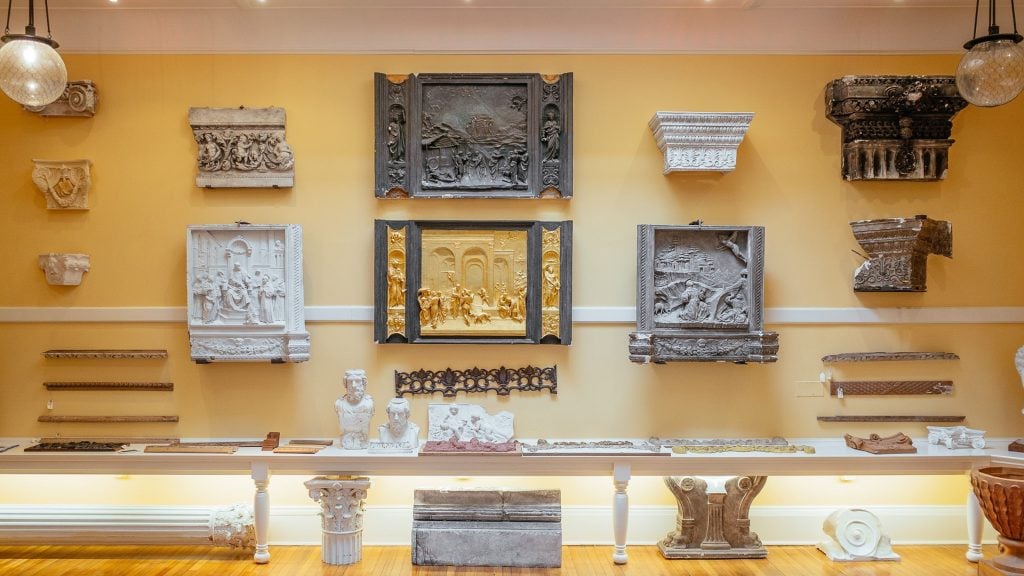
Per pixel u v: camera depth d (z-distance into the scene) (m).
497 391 6.71
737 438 6.71
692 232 6.61
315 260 6.72
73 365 6.71
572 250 6.65
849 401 6.79
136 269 6.70
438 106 6.66
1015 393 6.79
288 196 6.72
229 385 6.70
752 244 6.49
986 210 6.81
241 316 6.48
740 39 6.75
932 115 6.61
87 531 6.25
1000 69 5.06
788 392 6.77
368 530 6.67
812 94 6.79
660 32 6.73
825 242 6.78
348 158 6.73
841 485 6.82
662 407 6.76
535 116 6.62
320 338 6.71
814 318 6.76
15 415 6.70
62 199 6.62
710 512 6.41
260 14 6.65
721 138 6.47
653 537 6.71
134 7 6.56
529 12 6.68
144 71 6.70
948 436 6.39
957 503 6.81
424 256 6.66
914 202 6.80
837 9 6.70
